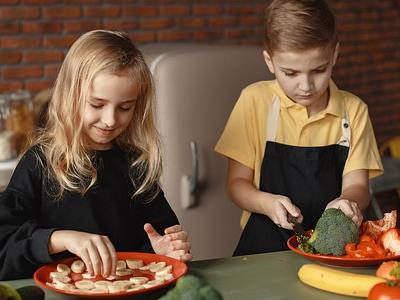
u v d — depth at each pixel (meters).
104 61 1.91
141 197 2.15
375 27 6.78
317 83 2.20
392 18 6.91
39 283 1.66
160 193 2.19
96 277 1.76
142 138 2.11
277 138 2.42
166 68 3.19
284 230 2.38
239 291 1.69
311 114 2.40
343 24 6.52
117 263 1.83
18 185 1.99
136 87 1.95
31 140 2.13
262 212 2.25
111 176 2.10
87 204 2.05
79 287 1.67
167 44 3.46
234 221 3.33
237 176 2.45
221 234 3.30
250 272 1.82
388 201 6.32
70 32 5.19
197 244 3.27
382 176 4.89
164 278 1.72
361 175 2.38
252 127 2.45
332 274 1.69
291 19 2.15
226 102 3.29
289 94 2.25
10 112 3.62
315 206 2.38
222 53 3.31
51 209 2.03
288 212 2.12
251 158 2.45
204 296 1.39
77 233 1.78
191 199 3.23
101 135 1.96
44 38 5.11
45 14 5.09
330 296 1.66
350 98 2.45
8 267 1.82
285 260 1.92
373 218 5.07
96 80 1.90
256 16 6.02
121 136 2.13
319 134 2.40
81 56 1.95
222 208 3.30
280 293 1.68
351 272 1.82
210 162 3.26
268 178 2.41
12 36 5.00
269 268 1.85
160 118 3.19
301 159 2.39
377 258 1.80
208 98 3.25
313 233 1.94
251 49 3.40
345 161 2.41
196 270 1.84
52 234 1.80
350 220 1.92
